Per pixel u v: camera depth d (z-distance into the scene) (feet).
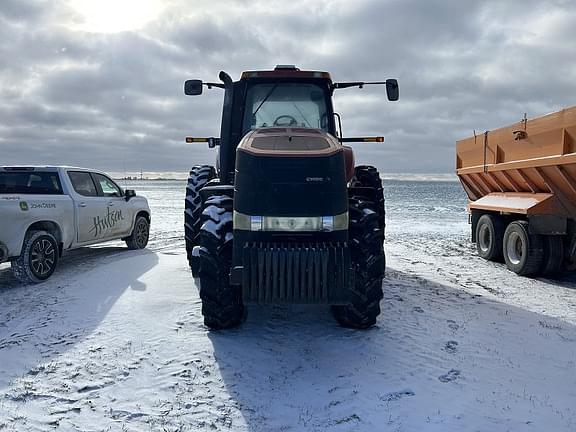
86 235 29.78
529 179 28.99
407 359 15.10
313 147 16.22
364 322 17.13
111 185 34.24
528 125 28.09
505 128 30.99
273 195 15.31
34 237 24.72
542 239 27.73
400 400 12.63
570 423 11.54
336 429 11.33
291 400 12.66
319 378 13.85
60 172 28.91
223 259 16.62
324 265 14.84
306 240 15.39
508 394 12.96
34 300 21.54
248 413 12.05
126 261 29.37
